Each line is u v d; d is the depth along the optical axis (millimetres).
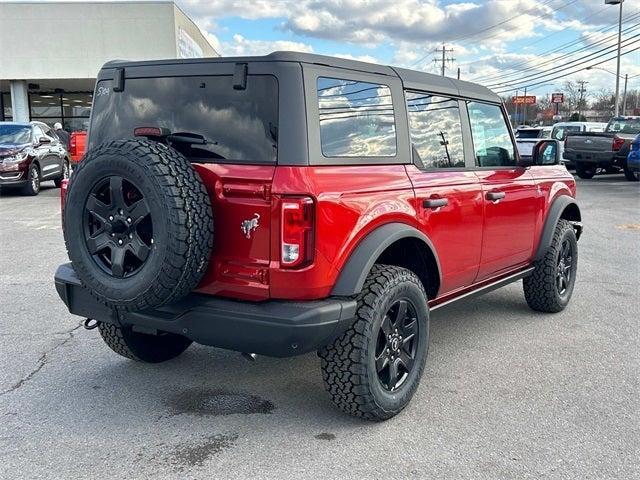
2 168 14641
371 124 3652
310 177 3146
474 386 4191
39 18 23969
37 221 11125
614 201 14562
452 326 5535
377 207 3486
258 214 3146
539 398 4000
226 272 3264
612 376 4371
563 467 3174
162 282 3080
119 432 3523
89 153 3291
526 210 5188
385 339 3607
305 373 4418
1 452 3289
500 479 3061
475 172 4570
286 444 3393
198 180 3178
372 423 3643
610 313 5910
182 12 26031
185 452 3305
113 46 24281
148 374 4383
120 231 3193
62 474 3080
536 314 5910
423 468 3156
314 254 3141
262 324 3127
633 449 3354
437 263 4047
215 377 4336
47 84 26906
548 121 79562
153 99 3633
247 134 3270
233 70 3334
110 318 3646
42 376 4316
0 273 7230
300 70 3225
